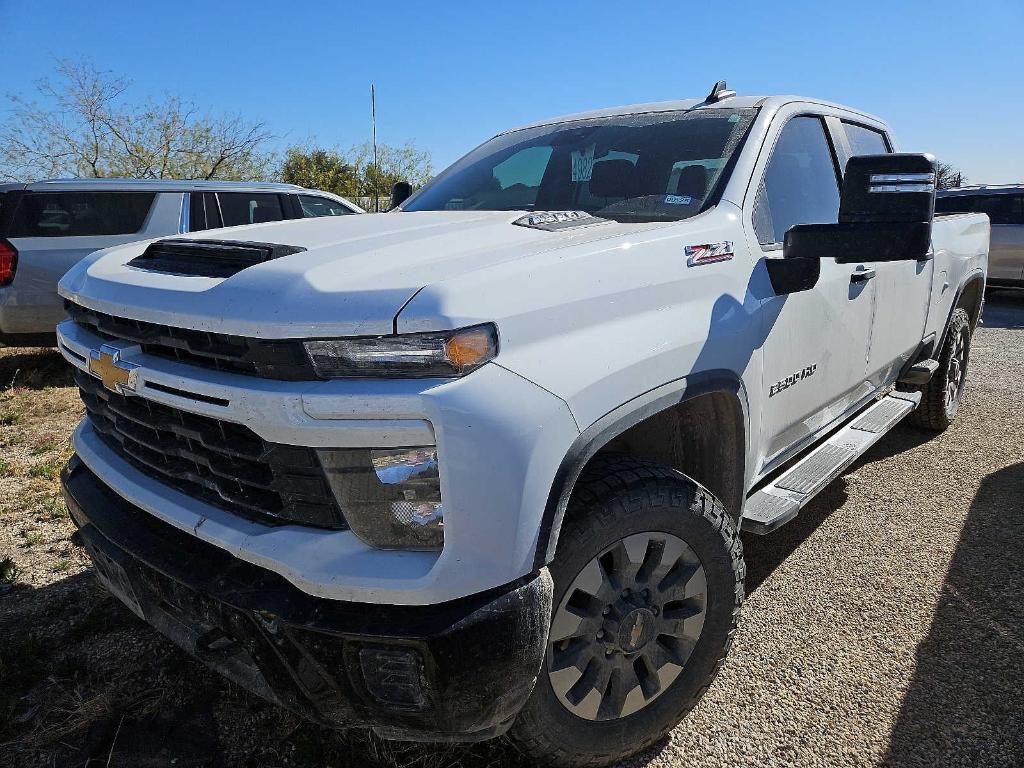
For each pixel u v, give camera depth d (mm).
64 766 2193
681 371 2055
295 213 8492
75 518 2357
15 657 2654
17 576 3236
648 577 2066
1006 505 4020
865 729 2338
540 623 1682
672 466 2512
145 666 2641
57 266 6840
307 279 1691
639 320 2000
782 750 2254
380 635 1561
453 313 1583
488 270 1721
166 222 7461
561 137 3225
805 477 2965
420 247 1903
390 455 1583
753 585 3211
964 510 3959
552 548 1689
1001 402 6102
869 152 3781
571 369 1755
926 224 2102
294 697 1722
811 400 2988
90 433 2451
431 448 1575
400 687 1615
